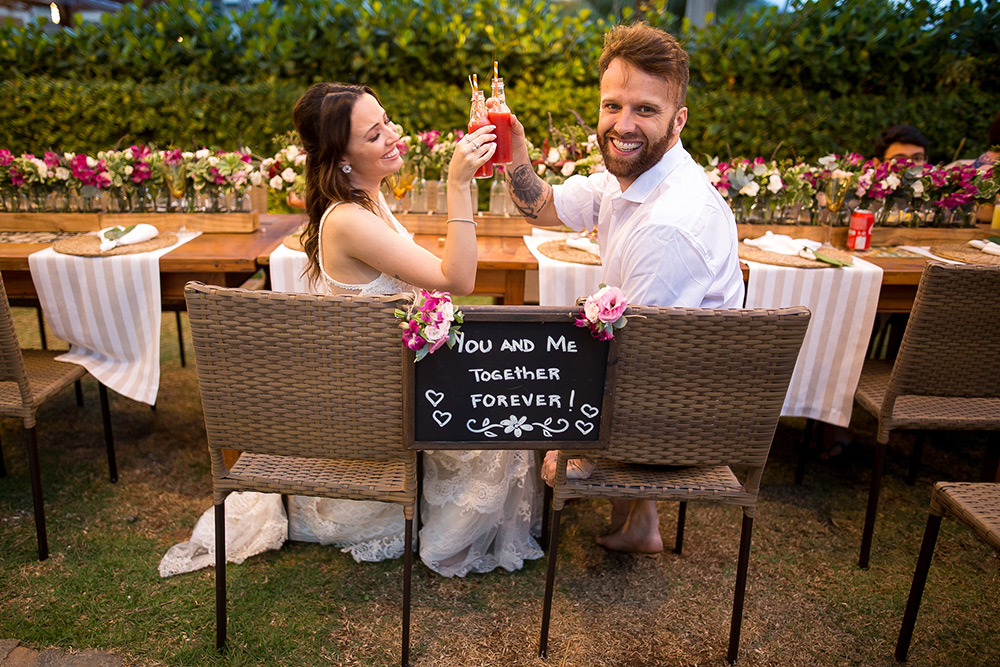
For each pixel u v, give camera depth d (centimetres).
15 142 562
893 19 578
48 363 255
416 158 312
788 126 571
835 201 311
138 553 237
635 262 183
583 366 166
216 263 258
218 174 299
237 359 166
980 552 252
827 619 218
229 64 576
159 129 556
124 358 265
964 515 177
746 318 160
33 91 550
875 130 577
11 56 570
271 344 163
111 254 255
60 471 287
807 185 313
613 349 162
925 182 323
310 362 164
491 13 556
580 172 307
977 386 222
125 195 308
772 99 574
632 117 183
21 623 203
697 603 223
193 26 574
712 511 274
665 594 227
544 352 164
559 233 316
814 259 274
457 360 163
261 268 279
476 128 191
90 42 575
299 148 303
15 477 281
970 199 325
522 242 301
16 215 301
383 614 214
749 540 189
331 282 191
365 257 185
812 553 249
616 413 171
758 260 272
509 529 233
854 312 266
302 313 159
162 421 334
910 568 243
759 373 167
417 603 219
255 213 310
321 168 188
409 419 167
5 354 212
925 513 276
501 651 201
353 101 180
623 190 199
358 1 556
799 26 580
